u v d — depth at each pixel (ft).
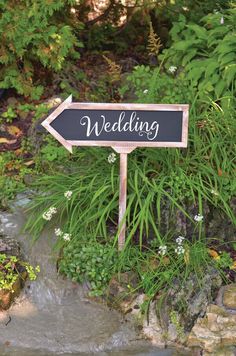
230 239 14.51
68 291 13.58
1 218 14.85
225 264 13.66
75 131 13.39
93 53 21.16
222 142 14.80
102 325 12.82
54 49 17.65
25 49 17.74
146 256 13.74
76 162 15.49
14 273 13.52
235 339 12.19
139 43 21.71
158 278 13.35
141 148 14.75
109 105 13.26
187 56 17.33
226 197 14.39
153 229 14.11
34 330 12.63
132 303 13.15
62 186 14.66
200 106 15.69
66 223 14.26
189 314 12.75
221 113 15.19
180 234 14.15
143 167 14.42
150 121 13.33
